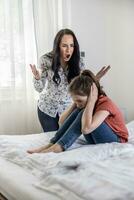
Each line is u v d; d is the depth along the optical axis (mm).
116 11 3695
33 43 3084
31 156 1632
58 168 1386
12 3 2922
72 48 2576
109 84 3725
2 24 2893
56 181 1247
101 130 1896
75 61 2615
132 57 3844
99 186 1149
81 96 1892
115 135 1964
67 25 3277
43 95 2711
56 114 2680
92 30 3576
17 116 3059
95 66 3631
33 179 1382
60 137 1922
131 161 1519
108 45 3689
